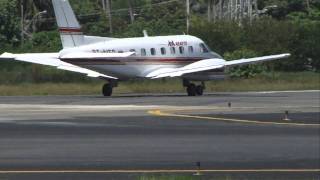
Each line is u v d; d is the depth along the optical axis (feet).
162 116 219.41
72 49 330.13
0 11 602.44
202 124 195.31
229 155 138.10
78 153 141.79
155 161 131.34
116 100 304.71
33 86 421.59
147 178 107.96
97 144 154.92
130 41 339.98
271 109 245.04
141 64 342.44
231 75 490.90
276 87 426.51
